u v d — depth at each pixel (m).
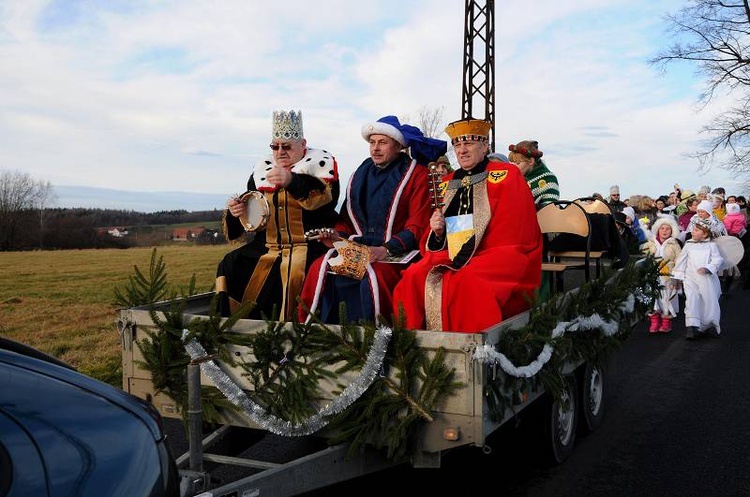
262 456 5.55
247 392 4.05
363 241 5.41
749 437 5.97
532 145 7.39
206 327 4.09
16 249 50.56
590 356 5.45
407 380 3.71
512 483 4.96
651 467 5.28
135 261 26.97
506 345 3.86
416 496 4.73
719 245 10.87
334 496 4.72
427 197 5.39
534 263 4.95
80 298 15.16
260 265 5.31
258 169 5.59
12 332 10.55
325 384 3.89
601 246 7.06
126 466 2.39
